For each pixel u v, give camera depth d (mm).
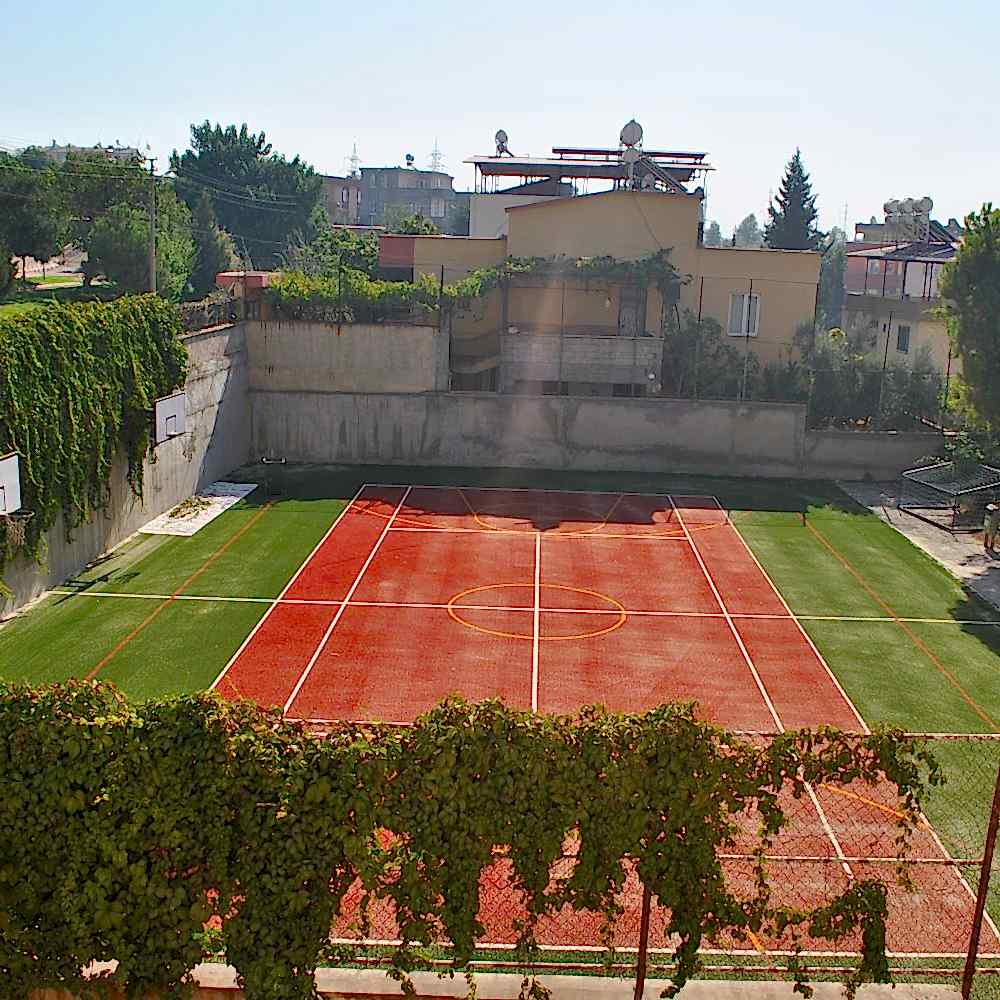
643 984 11398
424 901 10844
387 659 24547
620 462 44500
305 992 10797
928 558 33469
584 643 25875
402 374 44281
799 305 50062
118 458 32125
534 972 11562
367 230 101062
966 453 38844
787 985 11703
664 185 59250
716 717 22031
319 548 32938
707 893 11172
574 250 49781
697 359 46312
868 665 24906
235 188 99688
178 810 10641
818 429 45000
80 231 67875
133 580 29375
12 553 25297
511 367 45844
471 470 44281
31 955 10945
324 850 10695
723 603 28984
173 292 63688
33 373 26281
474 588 29688
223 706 10977
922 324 55969
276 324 43906
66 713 10828
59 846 10695
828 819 17328
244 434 44188
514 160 65562
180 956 10773
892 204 67250
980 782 18938
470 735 10773
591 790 10805
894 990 11820
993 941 14586
